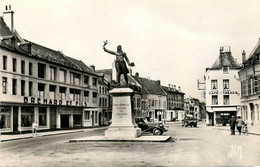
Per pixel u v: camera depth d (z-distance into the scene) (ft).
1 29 123.54
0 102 105.70
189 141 71.77
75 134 106.42
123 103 69.26
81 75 169.68
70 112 156.25
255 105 118.73
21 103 115.65
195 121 170.09
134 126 70.13
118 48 70.90
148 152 50.34
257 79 115.75
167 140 68.49
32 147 61.26
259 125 113.09
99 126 184.65
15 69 115.85
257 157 46.42
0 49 107.34
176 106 352.28
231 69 177.58
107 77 219.20
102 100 202.08
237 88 176.35
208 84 180.45
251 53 140.26
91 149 54.54
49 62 137.90
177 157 45.32
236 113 174.81
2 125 107.96
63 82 149.07
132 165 38.55
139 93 264.31
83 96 171.73
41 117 131.95
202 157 45.62
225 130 128.36
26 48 124.57
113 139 66.80
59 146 61.36
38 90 130.31
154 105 295.69
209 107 179.22
